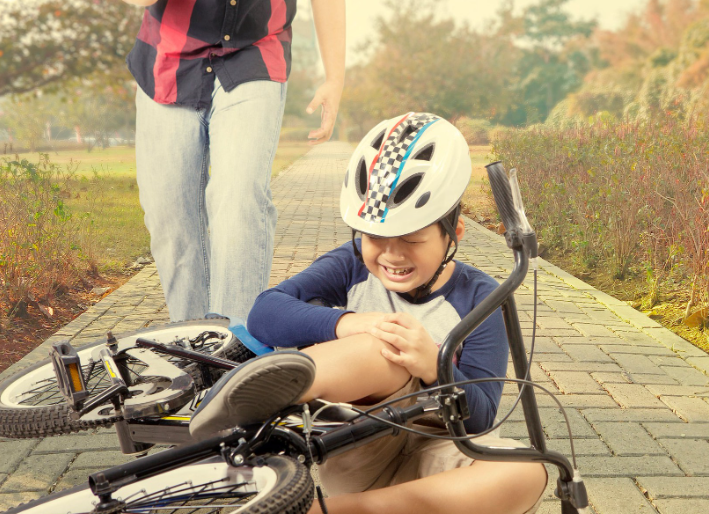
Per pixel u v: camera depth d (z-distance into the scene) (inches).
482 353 74.5
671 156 262.7
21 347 172.7
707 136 286.8
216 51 127.3
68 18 633.6
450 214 71.7
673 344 181.6
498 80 1739.7
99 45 659.4
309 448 54.7
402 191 68.9
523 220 58.2
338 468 76.5
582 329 193.5
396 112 1968.5
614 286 247.0
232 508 70.7
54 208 237.0
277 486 49.3
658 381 153.9
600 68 1470.2
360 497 65.2
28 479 108.6
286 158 1370.6
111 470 51.0
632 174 261.6
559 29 1651.1
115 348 79.8
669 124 334.3
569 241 302.5
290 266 269.6
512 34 1743.4
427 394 65.2
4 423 75.0
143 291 229.8
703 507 101.6
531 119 468.8
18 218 216.7
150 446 71.2
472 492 64.8
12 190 234.7
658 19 1294.3
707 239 202.7
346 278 85.0
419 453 73.9
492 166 59.1
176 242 134.0
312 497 50.3
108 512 50.9
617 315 210.4
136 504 56.4
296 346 74.8
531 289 239.5
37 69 637.3
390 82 1929.1
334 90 140.8
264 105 127.2
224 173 124.8
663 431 127.9
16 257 204.7
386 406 59.5
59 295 219.9
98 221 324.5
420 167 68.6
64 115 657.0
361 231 69.5
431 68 1822.1
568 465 66.4
